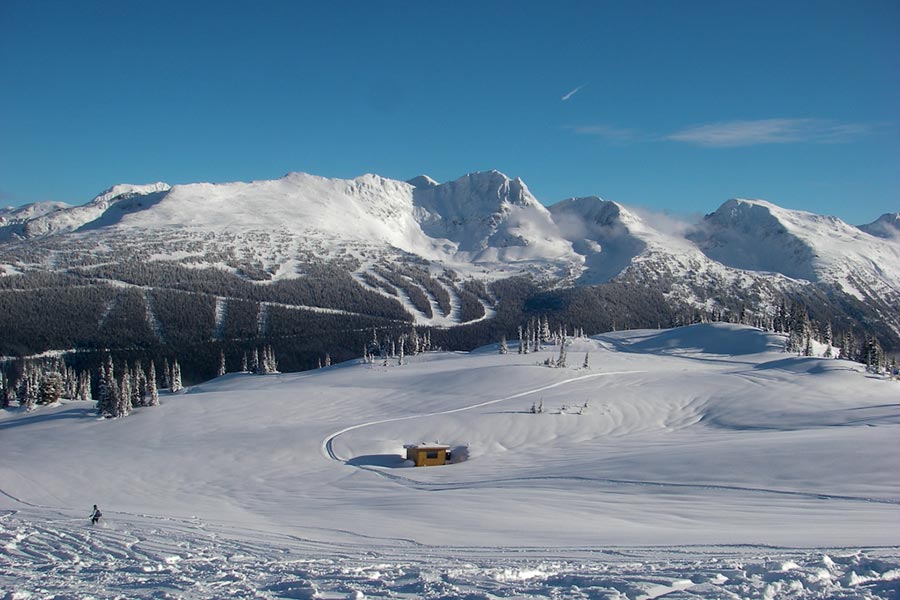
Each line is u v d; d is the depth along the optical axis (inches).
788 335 7096.5
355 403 4343.0
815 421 3198.8
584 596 630.5
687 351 6924.2
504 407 3848.4
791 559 793.6
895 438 2068.2
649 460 2235.5
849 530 1165.1
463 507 1733.5
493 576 755.4
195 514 1814.7
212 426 3932.1
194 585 767.7
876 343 5674.2
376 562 967.6
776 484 1769.2
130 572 894.4
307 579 788.0
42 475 2893.7
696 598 597.3
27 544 1173.1
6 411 5305.1
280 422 3964.1
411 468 2824.8
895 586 611.5
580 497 1827.0
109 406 4370.1
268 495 2368.4
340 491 2380.7
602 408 3742.6
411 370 5723.4
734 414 3558.1
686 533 1216.8
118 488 2632.9
